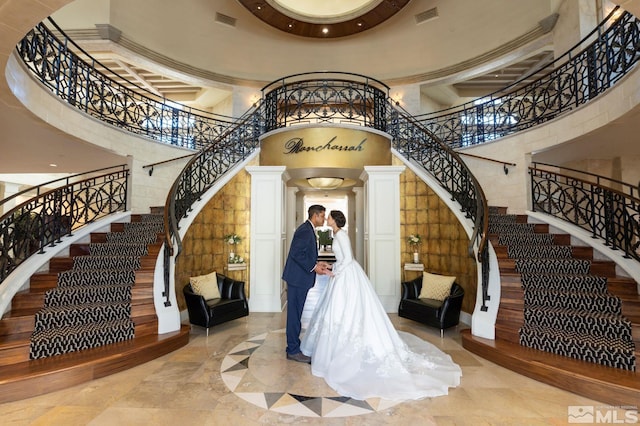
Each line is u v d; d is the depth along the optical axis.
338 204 14.55
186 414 2.27
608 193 4.15
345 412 2.30
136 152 6.05
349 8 9.15
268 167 5.77
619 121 3.81
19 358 2.77
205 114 11.18
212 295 4.67
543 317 3.35
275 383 2.77
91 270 3.96
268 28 9.81
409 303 4.55
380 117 6.77
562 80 6.42
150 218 5.51
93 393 2.58
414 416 2.25
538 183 5.33
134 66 9.00
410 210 5.67
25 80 3.49
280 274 5.68
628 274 3.61
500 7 8.09
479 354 3.41
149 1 8.24
